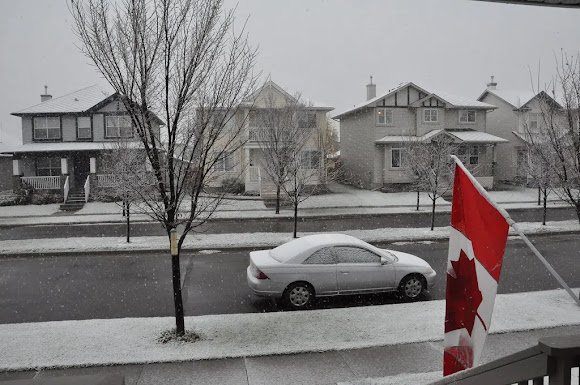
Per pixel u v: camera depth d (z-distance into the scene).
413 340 7.52
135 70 7.23
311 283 9.69
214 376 6.38
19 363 6.77
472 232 3.64
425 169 21.72
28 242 16.77
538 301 9.45
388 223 21.08
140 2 7.10
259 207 25.45
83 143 30.80
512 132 34.81
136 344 7.48
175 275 7.82
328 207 25.64
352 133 36.38
